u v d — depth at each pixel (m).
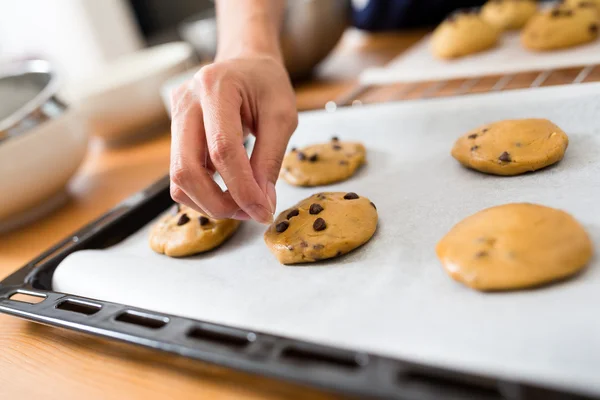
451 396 0.24
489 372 0.26
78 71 1.40
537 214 0.33
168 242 0.42
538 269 0.30
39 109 0.53
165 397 0.29
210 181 0.35
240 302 0.34
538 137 0.40
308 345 0.27
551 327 0.27
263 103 0.39
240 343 0.29
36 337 0.36
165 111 0.73
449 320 0.29
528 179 0.39
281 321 0.31
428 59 0.67
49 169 0.54
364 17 0.91
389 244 0.37
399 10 0.87
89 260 0.40
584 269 0.31
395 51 0.78
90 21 1.31
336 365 0.27
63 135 0.55
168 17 1.45
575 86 0.42
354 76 0.71
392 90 0.60
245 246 0.41
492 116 0.45
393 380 0.25
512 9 0.71
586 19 0.59
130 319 0.32
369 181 0.45
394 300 0.31
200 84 0.37
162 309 0.35
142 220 0.47
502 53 0.63
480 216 0.35
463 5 0.86
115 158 0.69
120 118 0.70
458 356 0.27
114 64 0.82
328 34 0.71
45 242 0.51
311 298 0.33
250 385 0.29
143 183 0.58
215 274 0.38
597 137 0.41
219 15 0.49
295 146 0.54
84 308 0.35
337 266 0.36
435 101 0.48
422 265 0.34
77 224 0.53
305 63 0.72
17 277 0.40
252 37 0.44
